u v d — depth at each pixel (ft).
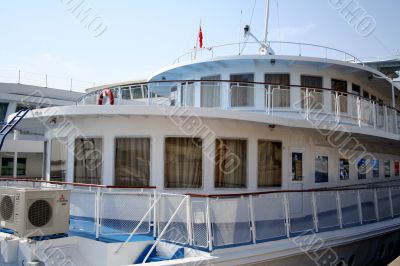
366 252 33.53
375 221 34.04
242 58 38.37
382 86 50.72
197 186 31.01
